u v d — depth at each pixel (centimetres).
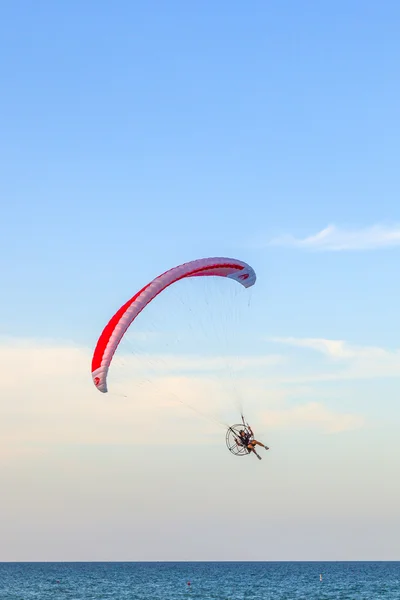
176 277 10156
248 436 9100
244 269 11131
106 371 9819
